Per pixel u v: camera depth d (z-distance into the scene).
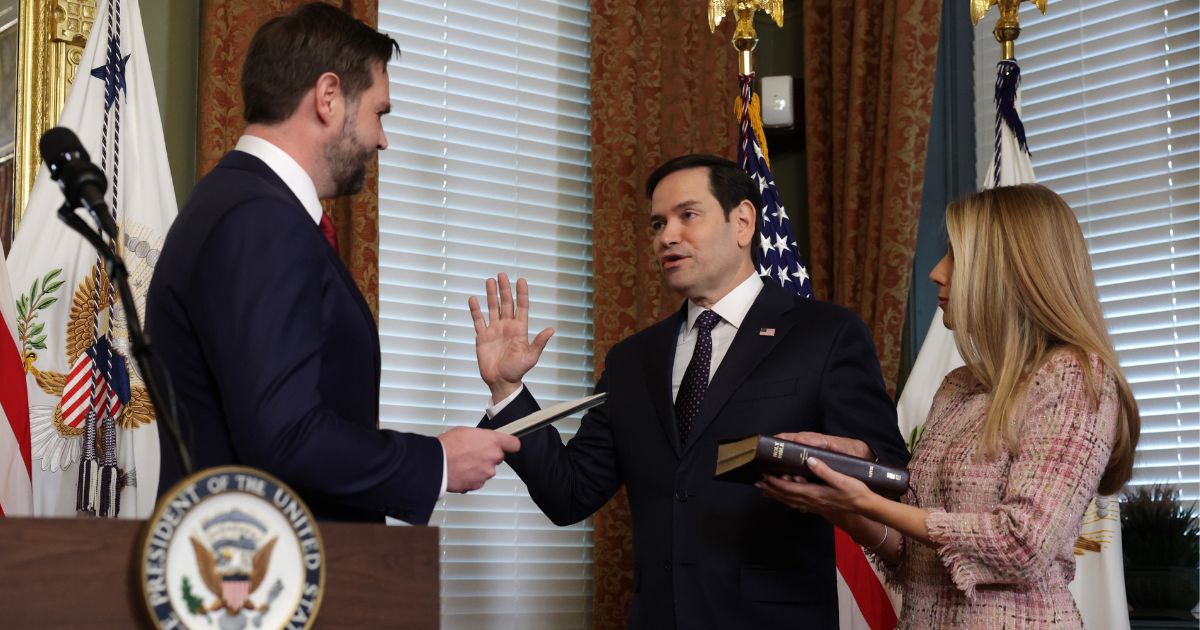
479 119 4.24
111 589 1.01
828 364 2.66
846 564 3.46
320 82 1.77
